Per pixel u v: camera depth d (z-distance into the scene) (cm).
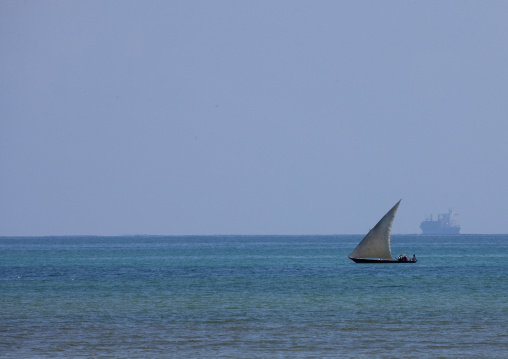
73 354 16038
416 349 16550
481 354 16025
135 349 16575
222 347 16812
